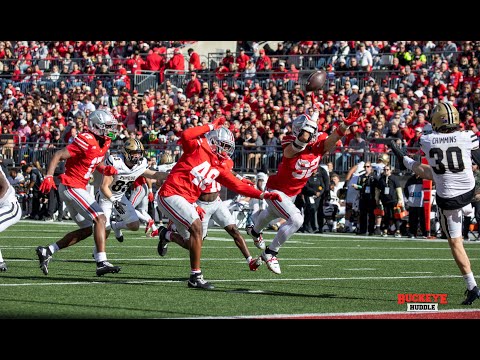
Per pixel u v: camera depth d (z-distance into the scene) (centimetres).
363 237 2936
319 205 3181
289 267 1825
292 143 1565
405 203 3138
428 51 4016
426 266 1889
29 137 4172
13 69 4956
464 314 1195
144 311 1156
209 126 1427
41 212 3562
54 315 1105
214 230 3130
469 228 2936
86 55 4841
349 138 3384
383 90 3709
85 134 1539
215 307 1205
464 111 3412
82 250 2117
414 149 3228
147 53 4834
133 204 2030
